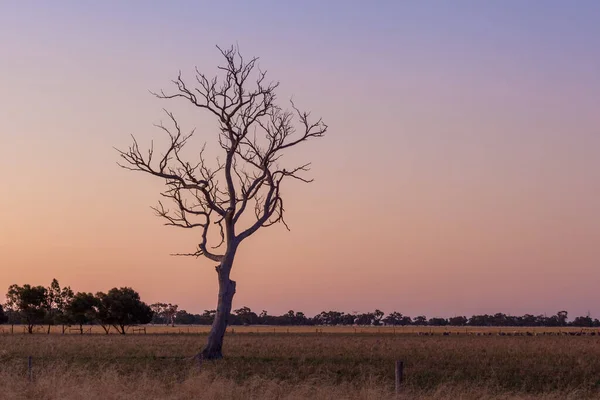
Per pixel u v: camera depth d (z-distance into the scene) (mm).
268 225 42875
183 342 68938
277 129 42344
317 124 42938
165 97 41250
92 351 50656
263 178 42031
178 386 23438
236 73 41750
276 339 81750
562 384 31906
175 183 41000
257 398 21844
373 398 21797
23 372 30141
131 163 40844
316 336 99812
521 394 24656
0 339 77812
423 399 22297
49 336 93625
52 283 134000
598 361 43656
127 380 24641
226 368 34812
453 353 50719
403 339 85188
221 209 41156
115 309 126938
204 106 41375
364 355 47188
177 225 41469
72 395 21578
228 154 41406
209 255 41438
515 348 59156
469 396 23250
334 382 29750
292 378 32156
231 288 41031
